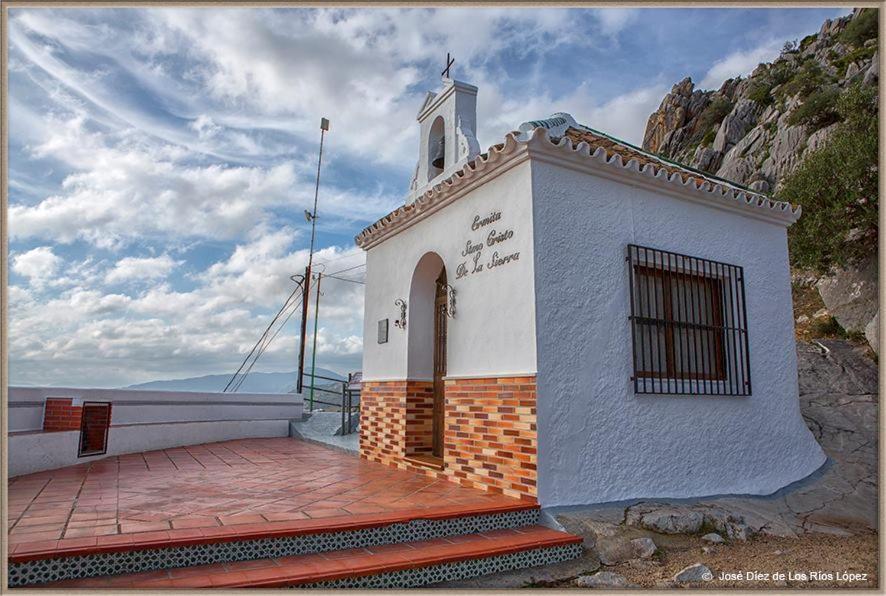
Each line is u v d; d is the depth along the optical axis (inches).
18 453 269.4
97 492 224.2
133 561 144.2
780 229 331.3
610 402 238.5
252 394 501.7
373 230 370.6
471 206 275.6
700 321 285.7
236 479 263.3
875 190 545.3
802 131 927.7
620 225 260.4
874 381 412.5
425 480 267.0
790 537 223.3
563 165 245.0
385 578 156.6
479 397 249.8
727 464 271.6
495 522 201.0
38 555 134.2
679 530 212.8
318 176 739.4
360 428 368.2
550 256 234.1
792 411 308.5
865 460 311.7
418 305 330.3
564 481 219.1
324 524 171.6
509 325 238.5
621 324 249.9
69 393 331.9
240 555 156.6
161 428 394.0
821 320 563.2
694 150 1482.5
